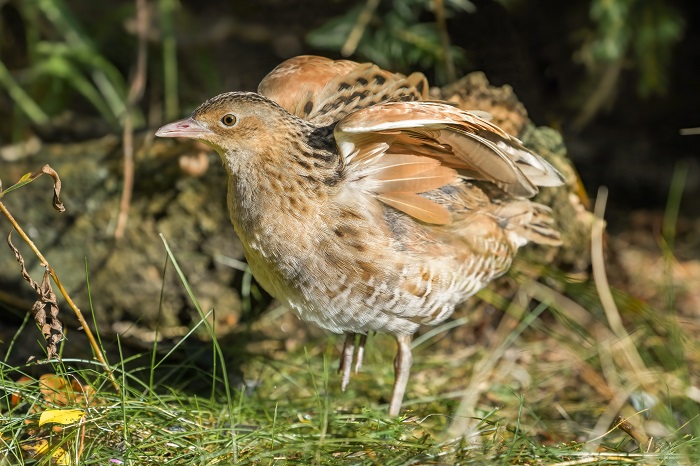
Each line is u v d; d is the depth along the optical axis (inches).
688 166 566.9
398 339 346.6
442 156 332.2
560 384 402.6
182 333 433.4
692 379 395.5
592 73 536.1
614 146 571.2
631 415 348.2
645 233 533.3
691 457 296.5
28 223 438.9
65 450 297.7
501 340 430.0
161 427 312.7
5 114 543.2
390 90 349.7
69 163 446.0
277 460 295.0
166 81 524.1
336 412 351.9
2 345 390.0
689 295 468.8
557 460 299.1
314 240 320.2
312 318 335.3
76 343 397.4
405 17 496.4
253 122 317.1
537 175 352.8
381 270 324.2
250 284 439.5
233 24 543.8
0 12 549.3
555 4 539.5
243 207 323.3
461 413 349.4
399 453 297.4
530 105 494.3
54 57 522.0
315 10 542.6
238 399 364.8
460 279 341.4
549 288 438.9
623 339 397.7
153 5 541.0
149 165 441.7
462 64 492.7
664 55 515.8
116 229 426.0
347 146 316.5
